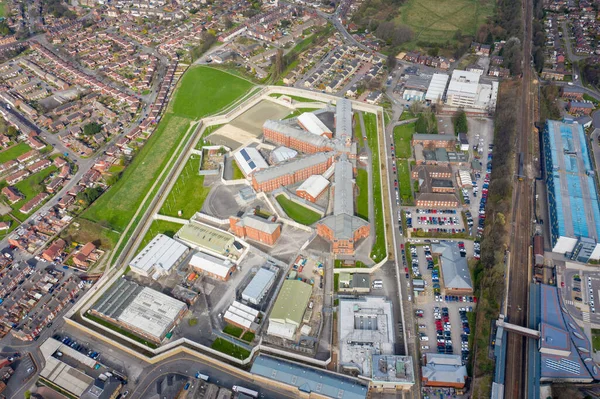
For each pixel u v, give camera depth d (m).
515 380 197.25
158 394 193.12
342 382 191.62
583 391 192.50
